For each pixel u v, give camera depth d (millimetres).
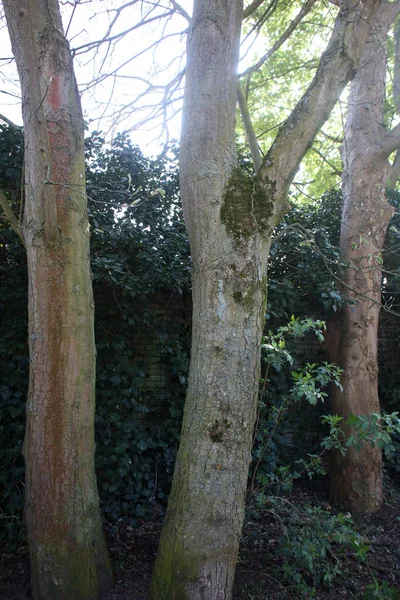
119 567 3432
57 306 2873
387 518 4707
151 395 4863
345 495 4887
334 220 5750
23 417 4246
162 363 4977
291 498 5059
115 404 4492
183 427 2766
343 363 5121
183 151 2980
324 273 5203
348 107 5574
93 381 3059
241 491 2693
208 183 2855
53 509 2848
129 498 4387
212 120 2922
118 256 4625
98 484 4324
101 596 2998
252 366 2750
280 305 5207
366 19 3447
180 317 5020
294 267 5305
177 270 4613
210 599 2570
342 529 3451
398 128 5113
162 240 4766
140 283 4566
